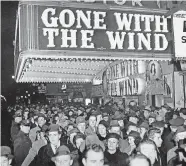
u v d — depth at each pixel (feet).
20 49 23.35
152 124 21.21
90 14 24.95
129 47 25.94
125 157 15.14
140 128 20.63
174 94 46.19
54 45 23.86
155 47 26.84
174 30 27.25
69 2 24.29
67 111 39.32
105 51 25.23
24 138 20.01
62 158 12.24
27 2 23.24
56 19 23.95
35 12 23.49
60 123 28.25
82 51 24.61
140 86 55.01
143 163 8.73
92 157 9.93
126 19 25.93
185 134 16.88
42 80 85.92
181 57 27.27
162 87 50.03
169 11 26.84
